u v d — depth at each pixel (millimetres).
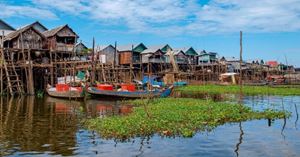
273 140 20016
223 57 110938
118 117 25734
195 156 16391
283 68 118562
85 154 16547
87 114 30250
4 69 50656
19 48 54781
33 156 16141
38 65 52438
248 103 42531
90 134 20953
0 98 45719
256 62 119125
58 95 46000
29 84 50594
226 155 16656
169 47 93250
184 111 28219
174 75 81812
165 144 18469
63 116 29000
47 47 60094
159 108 30422
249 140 19859
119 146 18016
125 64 86812
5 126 24031
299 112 33031
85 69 56375
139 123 22562
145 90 46188
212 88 68625
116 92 43406
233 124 24969
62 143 18703
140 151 17094
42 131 22078
